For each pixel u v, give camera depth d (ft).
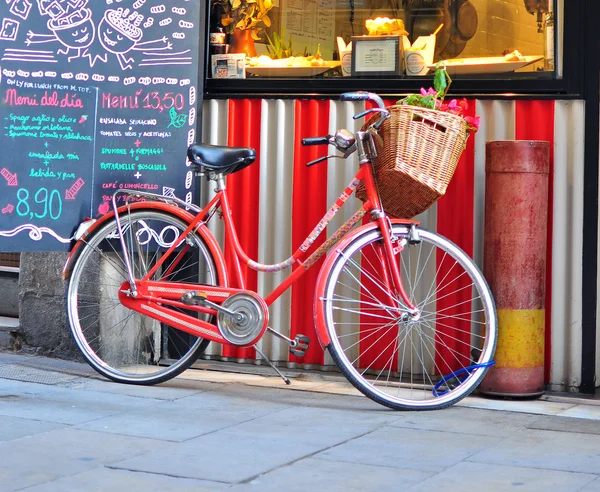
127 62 16.51
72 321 16.10
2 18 15.89
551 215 15.60
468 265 14.83
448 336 16.12
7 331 18.08
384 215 14.70
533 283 14.96
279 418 13.74
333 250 14.67
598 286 15.75
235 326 15.12
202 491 10.29
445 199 16.07
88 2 16.30
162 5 16.53
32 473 10.82
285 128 16.80
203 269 17.11
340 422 13.57
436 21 16.40
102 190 16.51
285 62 17.10
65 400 14.55
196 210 15.79
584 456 11.83
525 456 11.81
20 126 15.98
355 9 16.78
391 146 14.15
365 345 16.55
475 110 15.93
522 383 15.05
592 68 15.43
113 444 12.12
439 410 14.47
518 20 15.85
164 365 17.20
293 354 15.98
